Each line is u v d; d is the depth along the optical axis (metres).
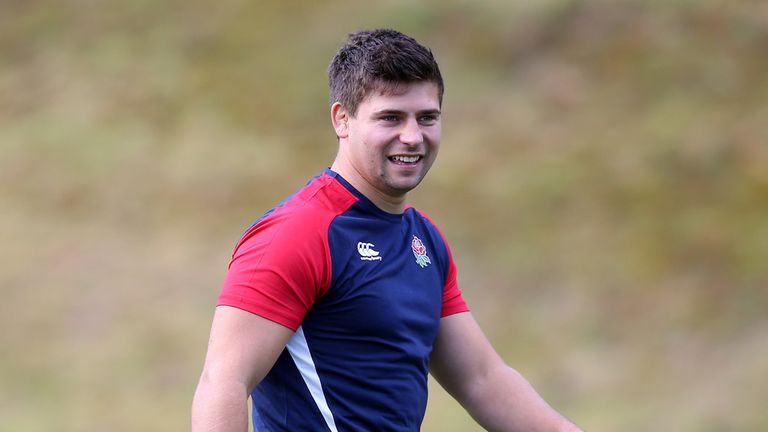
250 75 50.81
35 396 31.31
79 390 31.55
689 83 44.91
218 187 43.62
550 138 43.53
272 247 8.72
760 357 29.92
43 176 45.88
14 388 31.81
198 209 42.62
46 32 57.00
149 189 44.31
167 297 36.94
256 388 9.37
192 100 49.78
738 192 38.94
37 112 51.00
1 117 51.22
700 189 39.56
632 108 44.41
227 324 8.59
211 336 8.70
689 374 30.31
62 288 38.00
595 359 31.75
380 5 51.97
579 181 40.81
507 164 42.50
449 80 47.38
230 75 51.03
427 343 9.57
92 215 43.09
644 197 39.44
